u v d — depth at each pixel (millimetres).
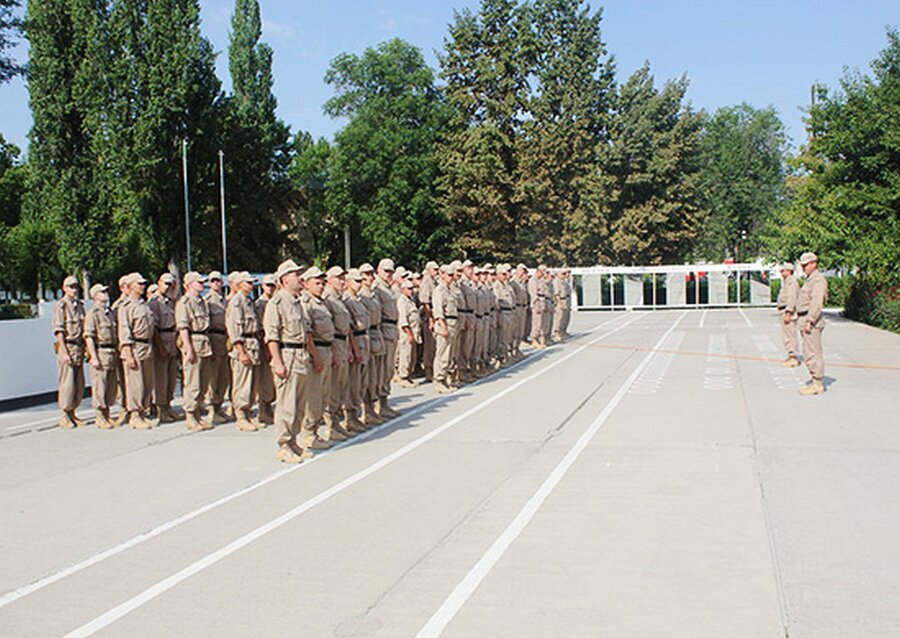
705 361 18938
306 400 9961
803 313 13375
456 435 10773
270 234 55469
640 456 9117
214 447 10625
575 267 51312
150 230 44312
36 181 44312
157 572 5930
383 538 6508
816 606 4918
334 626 4844
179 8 43156
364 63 54531
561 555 5965
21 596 5543
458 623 4828
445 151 51812
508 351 19453
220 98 47750
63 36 42875
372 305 11727
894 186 28984
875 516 6672
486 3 53750
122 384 13078
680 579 5426
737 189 78812
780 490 7520
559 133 51281
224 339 12680
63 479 9016
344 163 53188
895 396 12805
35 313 34719
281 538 6605
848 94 30891
